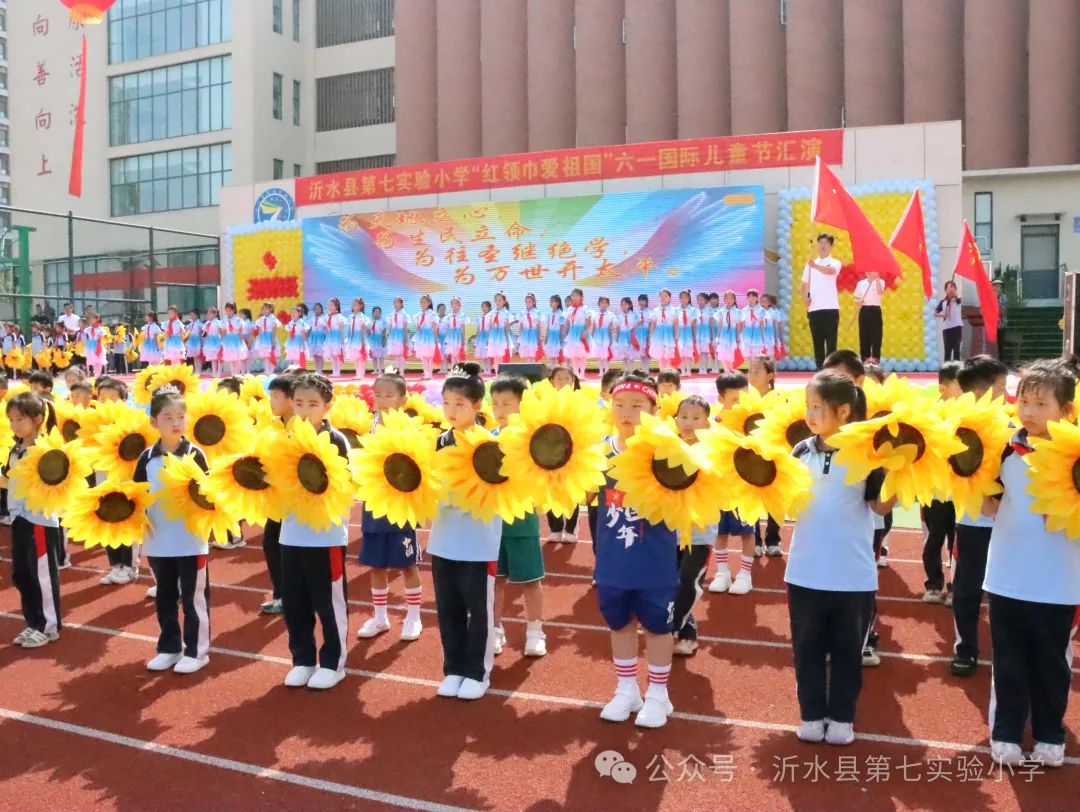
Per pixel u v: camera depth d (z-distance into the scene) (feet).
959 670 15.20
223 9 109.60
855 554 12.03
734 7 90.27
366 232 65.77
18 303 80.74
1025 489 11.18
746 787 11.41
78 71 118.42
